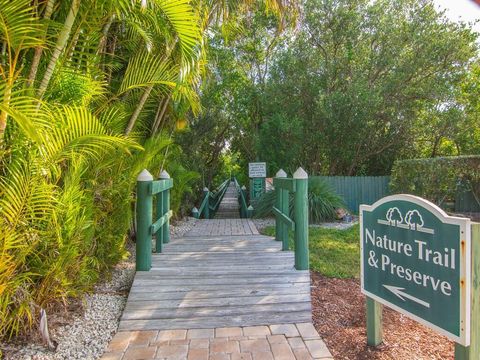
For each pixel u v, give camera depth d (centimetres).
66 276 283
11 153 227
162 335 270
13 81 218
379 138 1170
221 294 331
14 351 239
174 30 300
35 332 254
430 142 1256
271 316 297
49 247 260
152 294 330
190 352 245
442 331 191
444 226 190
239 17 754
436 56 1100
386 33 1126
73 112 246
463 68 1139
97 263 342
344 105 1048
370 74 1153
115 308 316
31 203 233
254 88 1247
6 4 199
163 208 507
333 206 855
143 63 380
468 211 970
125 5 281
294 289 342
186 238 566
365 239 256
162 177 531
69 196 270
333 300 338
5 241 212
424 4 1121
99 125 262
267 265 402
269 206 866
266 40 1294
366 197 1082
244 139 1441
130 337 267
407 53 1119
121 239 409
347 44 1150
